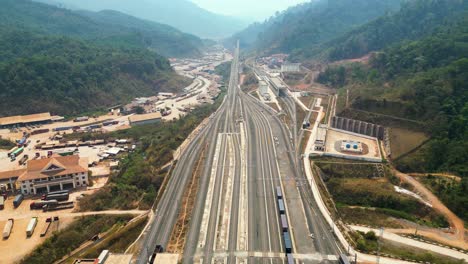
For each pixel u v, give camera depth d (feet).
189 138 599.57
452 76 551.59
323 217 375.25
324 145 529.86
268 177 457.68
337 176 462.60
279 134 607.78
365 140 550.77
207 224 363.56
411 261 306.76
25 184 422.82
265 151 536.83
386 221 382.22
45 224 362.74
